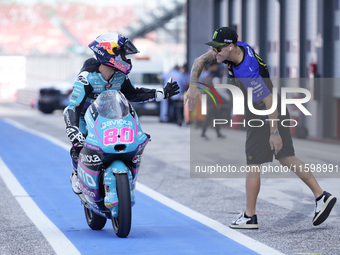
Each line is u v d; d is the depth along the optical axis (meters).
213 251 22.23
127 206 23.12
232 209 30.06
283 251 22.12
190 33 107.06
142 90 25.00
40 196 34.09
